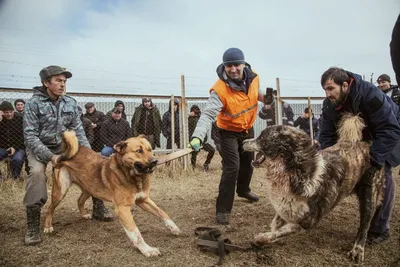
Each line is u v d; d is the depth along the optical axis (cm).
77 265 330
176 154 389
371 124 361
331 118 395
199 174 867
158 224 449
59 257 348
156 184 741
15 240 396
